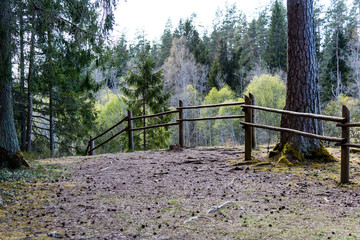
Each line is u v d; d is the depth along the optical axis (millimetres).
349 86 36844
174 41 50500
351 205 4301
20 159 7184
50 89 15016
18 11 6879
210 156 8461
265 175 6184
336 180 5551
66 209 4441
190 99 40344
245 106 7520
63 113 16812
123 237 3377
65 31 8258
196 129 41250
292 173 6164
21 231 3562
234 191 5258
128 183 6109
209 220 3902
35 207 4531
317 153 6926
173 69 44531
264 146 9922
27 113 14930
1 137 6938
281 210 4234
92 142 13344
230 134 39656
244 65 53219
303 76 7047
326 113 32188
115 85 44875
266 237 3316
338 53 42438
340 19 46938
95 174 7078
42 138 17766
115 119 37875
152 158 8828
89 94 18125
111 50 9141
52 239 3316
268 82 34875
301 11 7043
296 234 3371
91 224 3812
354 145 5125
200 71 50438
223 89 41188
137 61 18922
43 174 6879
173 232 3516
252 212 4180
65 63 8922
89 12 8141
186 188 5570
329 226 3590
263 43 60719
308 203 4496
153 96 18359
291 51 7172
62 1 8102
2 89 6938
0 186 5617
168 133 18438
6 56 6559
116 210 4379
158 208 4453
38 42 7793
